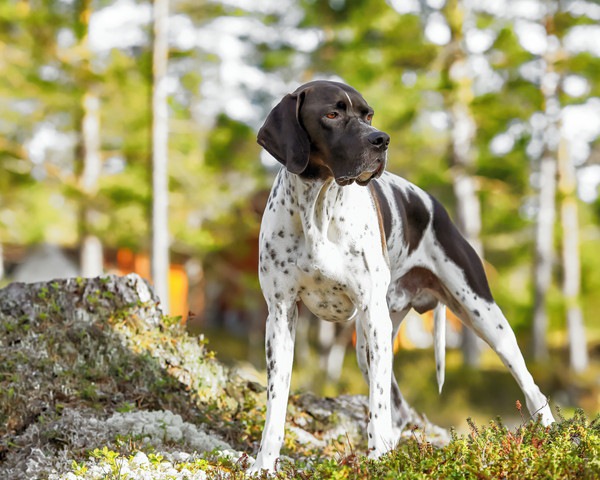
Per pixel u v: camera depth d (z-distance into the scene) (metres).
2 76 20.08
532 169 23.92
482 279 5.95
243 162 22.20
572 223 24.52
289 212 4.70
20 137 20.62
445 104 20.97
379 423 4.68
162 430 5.20
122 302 6.61
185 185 21.30
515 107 21.22
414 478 3.98
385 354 4.76
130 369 6.10
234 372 6.92
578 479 3.98
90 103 20.39
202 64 20.70
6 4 19.73
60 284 6.59
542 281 23.19
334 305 4.91
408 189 5.77
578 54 21.62
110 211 20.34
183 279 29.50
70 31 20.31
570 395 21.14
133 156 20.84
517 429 4.55
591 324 28.55
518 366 5.85
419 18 20.98
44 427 5.26
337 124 4.55
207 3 20.27
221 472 4.65
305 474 4.32
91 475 4.52
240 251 23.95
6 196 20.47
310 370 17.95
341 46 21.30
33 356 5.96
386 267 4.88
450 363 21.39
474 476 4.03
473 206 21.47
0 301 6.45
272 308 4.82
